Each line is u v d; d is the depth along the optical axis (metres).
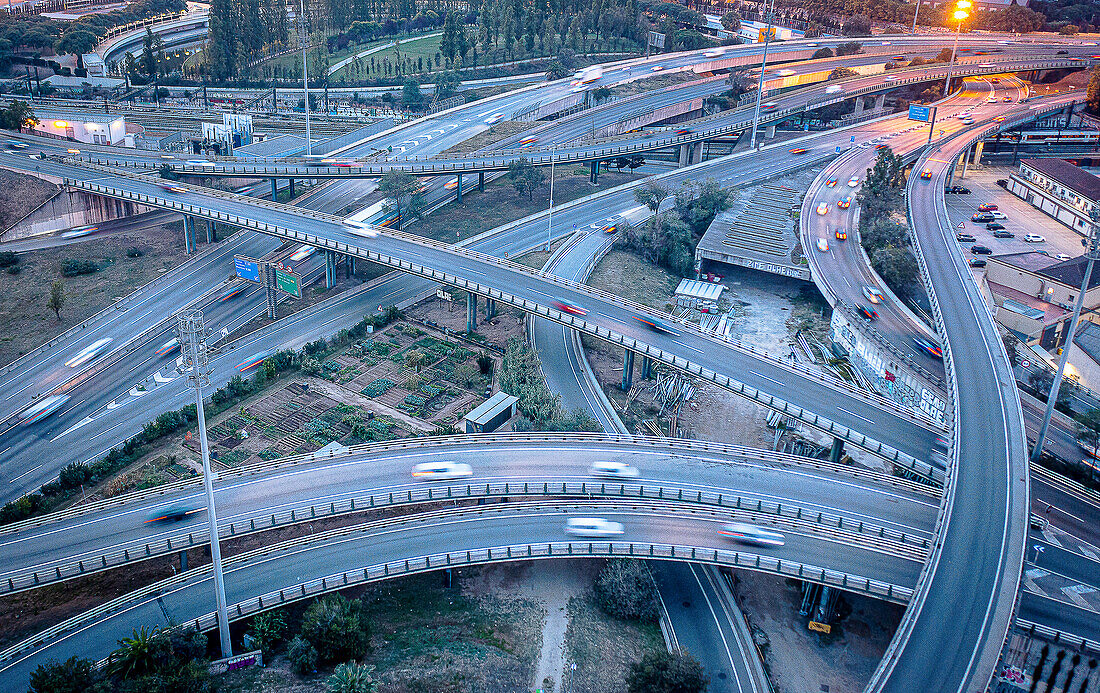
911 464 132.62
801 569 112.44
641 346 167.50
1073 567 123.38
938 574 106.88
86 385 176.25
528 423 155.25
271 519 119.38
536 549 116.12
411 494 124.38
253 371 181.50
